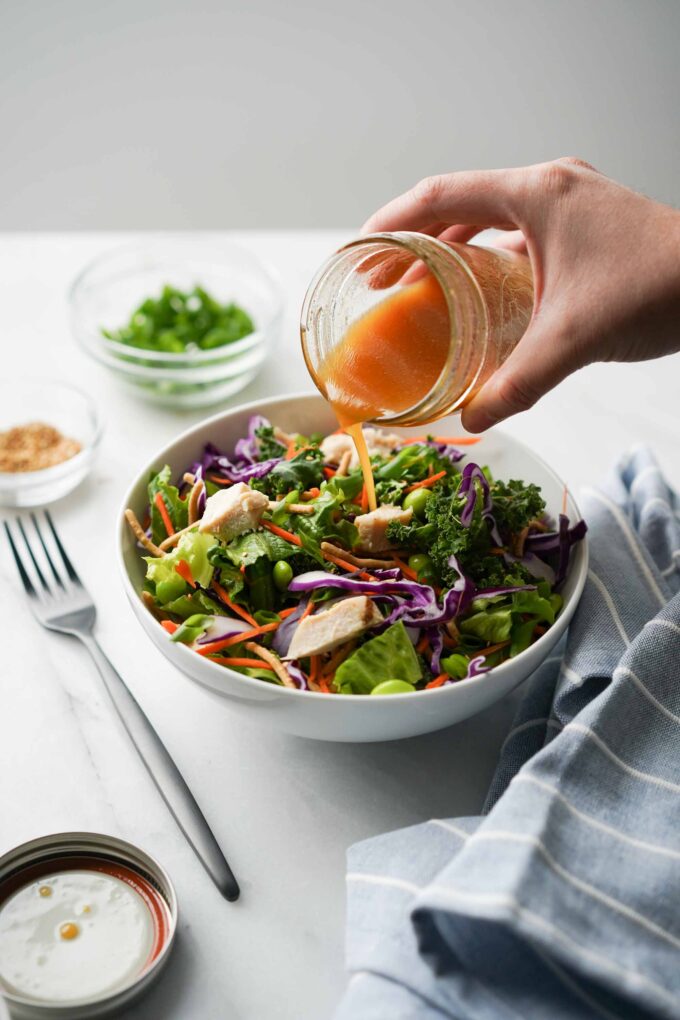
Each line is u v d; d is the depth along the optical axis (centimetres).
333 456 68
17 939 52
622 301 56
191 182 179
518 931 48
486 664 60
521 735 60
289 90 173
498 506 63
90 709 63
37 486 74
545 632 60
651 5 170
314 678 58
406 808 59
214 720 63
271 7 168
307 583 60
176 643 56
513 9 170
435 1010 49
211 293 95
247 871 57
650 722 57
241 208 180
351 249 58
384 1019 48
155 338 89
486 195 60
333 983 53
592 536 67
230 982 53
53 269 97
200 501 64
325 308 60
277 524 62
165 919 53
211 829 58
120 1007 50
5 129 172
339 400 62
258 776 60
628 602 63
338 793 60
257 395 86
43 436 79
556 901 49
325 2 168
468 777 61
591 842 51
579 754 54
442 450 69
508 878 49
